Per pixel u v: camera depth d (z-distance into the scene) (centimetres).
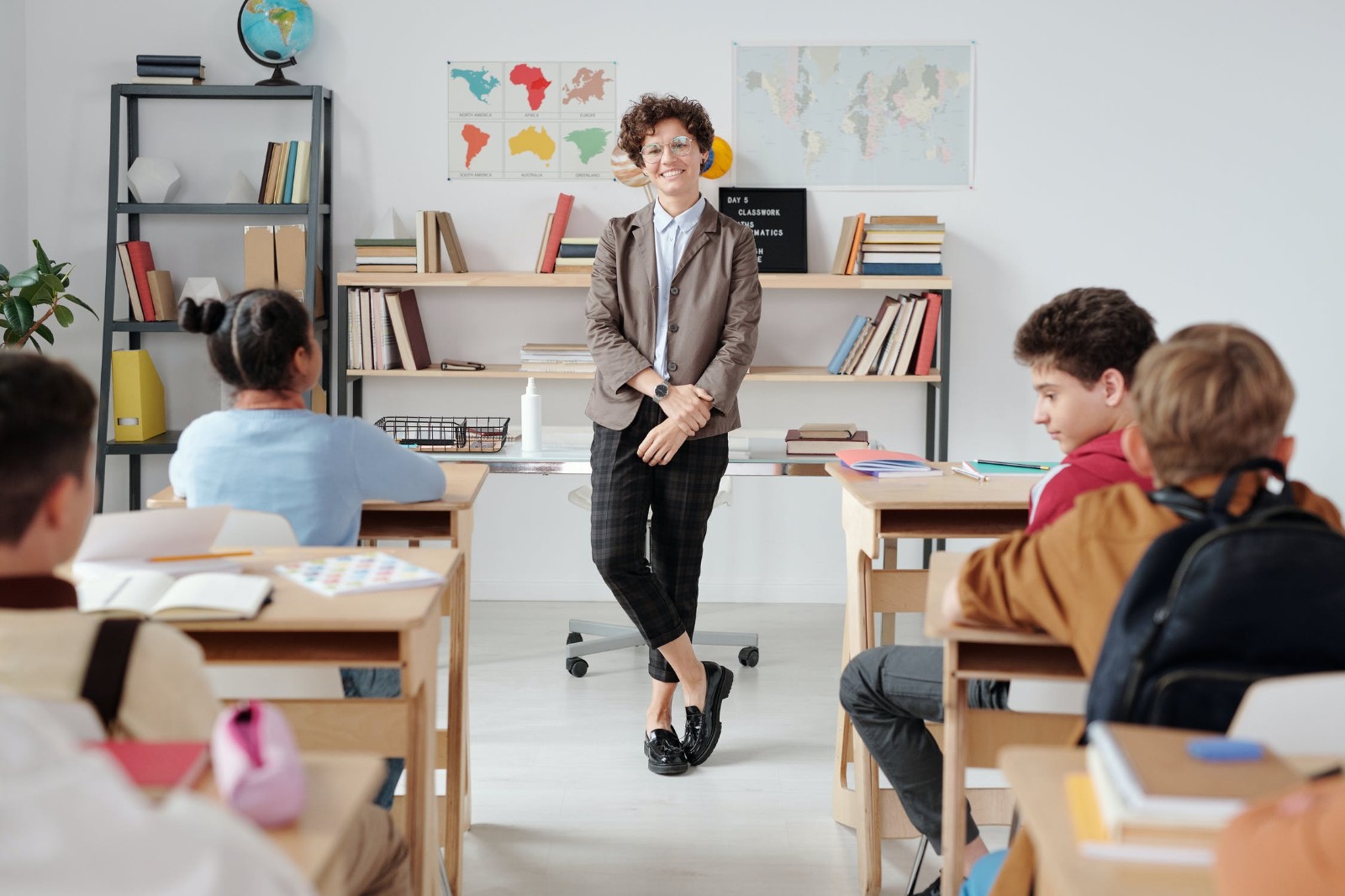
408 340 425
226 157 439
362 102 438
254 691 191
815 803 290
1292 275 443
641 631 310
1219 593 123
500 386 452
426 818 187
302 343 226
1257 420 134
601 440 310
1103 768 109
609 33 435
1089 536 148
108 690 121
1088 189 440
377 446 232
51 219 439
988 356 447
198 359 449
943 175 439
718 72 436
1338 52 432
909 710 212
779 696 363
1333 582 122
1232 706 124
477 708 352
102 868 78
